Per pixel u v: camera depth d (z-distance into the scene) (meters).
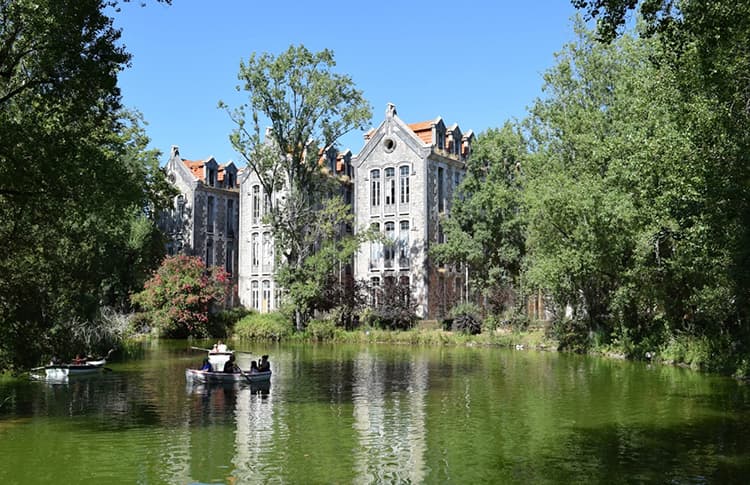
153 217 60.66
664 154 22.75
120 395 24.52
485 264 55.53
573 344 42.34
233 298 71.38
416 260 60.38
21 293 23.27
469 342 49.94
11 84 21.48
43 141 18.86
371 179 63.75
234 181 74.56
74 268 27.42
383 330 55.50
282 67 53.38
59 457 15.66
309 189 58.81
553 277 37.84
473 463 15.04
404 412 21.06
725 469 14.32
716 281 28.66
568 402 22.55
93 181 21.62
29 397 23.98
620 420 19.45
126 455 15.83
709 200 19.48
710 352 30.94
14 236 22.36
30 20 17.97
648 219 28.45
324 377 29.95
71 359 30.38
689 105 20.67
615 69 40.97
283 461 15.30
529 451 16.03
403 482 13.71
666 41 17.16
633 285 34.97
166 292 55.75
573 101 42.03
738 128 18.98
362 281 59.94
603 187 35.03
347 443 16.95
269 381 27.56
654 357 34.91
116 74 20.25
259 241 69.25
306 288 55.22
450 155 64.38
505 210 52.22
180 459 15.47
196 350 44.09
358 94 55.34
